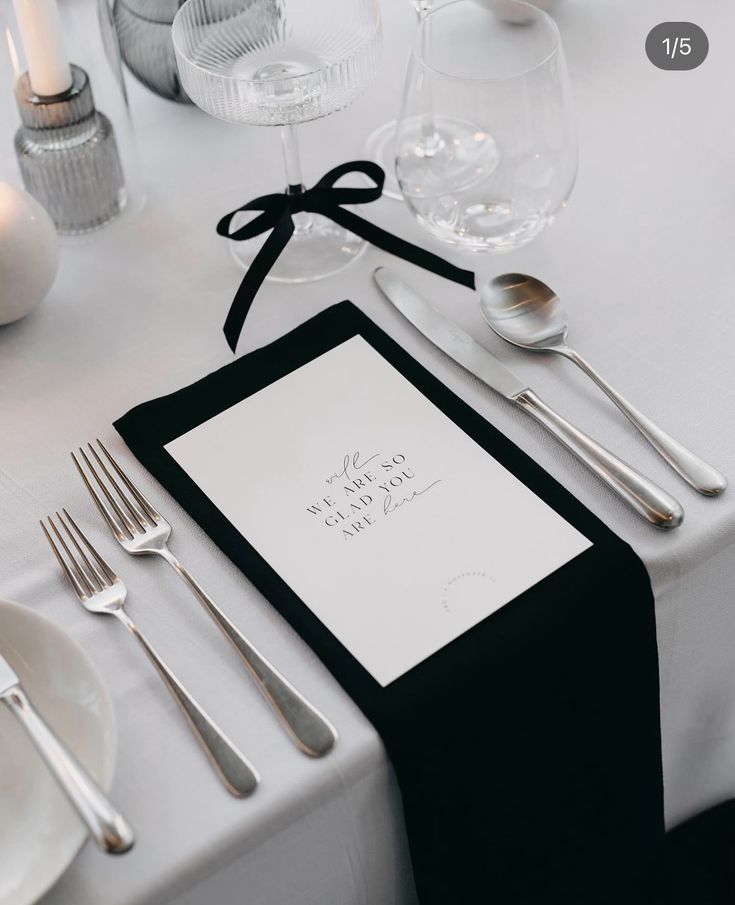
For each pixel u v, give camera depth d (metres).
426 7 0.94
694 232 0.82
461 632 0.60
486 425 0.69
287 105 0.74
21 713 0.51
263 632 0.61
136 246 0.85
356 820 0.59
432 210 0.80
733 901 0.83
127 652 0.61
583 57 0.97
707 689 0.76
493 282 0.78
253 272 0.78
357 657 0.59
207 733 0.56
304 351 0.74
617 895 0.75
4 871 0.50
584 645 0.61
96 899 0.52
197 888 0.54
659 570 0.63
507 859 0.65
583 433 0.68
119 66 0.88
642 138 0.89
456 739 0.58
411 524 0.64
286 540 0.64
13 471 0.70
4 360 0.78
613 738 0.65
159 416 0.71
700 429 0.69
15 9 0.78
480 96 0.74
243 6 0.83
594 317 0.76
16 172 0.91
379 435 0.69
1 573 0.65
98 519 0.67
